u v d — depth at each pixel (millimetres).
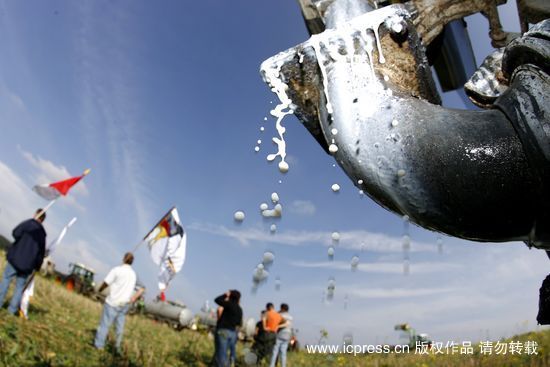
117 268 7648
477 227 1399
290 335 9898
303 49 1688
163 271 10641
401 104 1491
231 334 8273
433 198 1396
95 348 7371
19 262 7266
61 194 8602
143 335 11633
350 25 1656
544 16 2182
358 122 1517
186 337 14000
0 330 6176
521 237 1433
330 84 1618
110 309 7531
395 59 1676
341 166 1631
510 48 1522
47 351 6012
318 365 10000
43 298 11836
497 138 1368
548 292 1681
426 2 2441
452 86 3621
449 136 1391
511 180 1336
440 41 2699
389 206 1567
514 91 1408
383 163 1452
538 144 1302
